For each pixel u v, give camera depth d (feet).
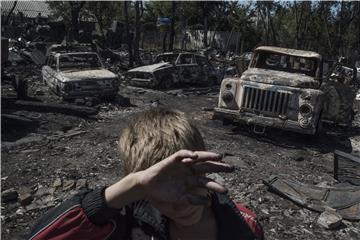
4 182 19.75
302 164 25.07
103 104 41.78
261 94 30.25
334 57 123.34
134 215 3.78
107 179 20.62
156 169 3.16
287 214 17.30
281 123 29.60
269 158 25.71
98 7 141.18
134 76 56.75
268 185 19.34
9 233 14.98
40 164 22.45
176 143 3.59
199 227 3.83
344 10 124.06
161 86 56.13
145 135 3.66
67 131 30.76
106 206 3.43
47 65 50.01
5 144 25.98
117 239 3.65
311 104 29.17
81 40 117.08
